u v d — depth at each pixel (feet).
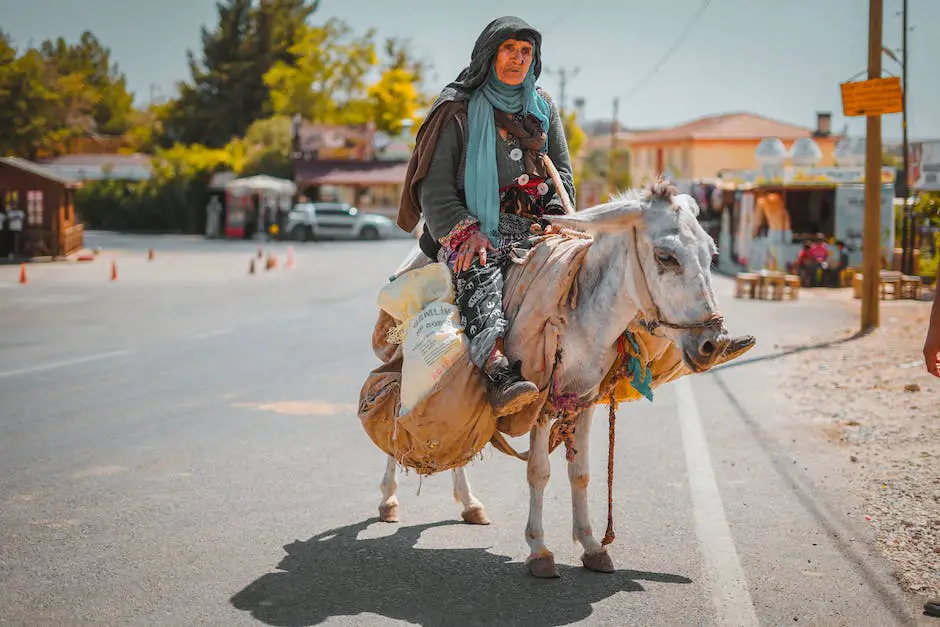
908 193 98.12
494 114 19.62
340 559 20.20
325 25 256.32
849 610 17.48
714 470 27.73
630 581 19.01
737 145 213.05
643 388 18.83
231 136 292.81
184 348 51.55
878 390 39.34
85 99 292.40
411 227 21.11
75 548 20.58
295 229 189.37
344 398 38.14
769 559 20.20
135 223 232.94
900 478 26.16
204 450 29.53
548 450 20.01
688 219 17.15
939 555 20.24
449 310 18.93
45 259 124.06
